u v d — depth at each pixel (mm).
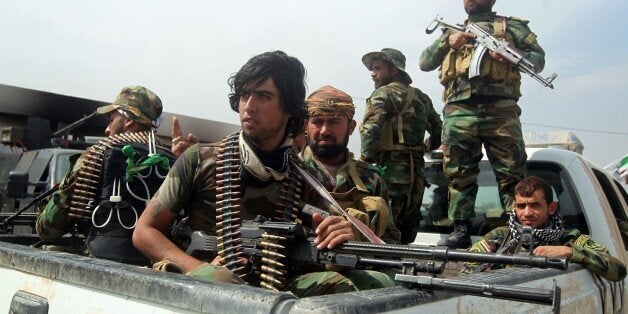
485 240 3242
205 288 1311
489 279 1752
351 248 1758
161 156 2848
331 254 1824
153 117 3199
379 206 2857
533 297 1210
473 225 4047
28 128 8984
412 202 4199
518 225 3111
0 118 10852
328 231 1824
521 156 3748
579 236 2992
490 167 4191
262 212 2188
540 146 6824
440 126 4684
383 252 1630
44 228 2914
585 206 3482
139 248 2199
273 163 2205
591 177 3607
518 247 2988
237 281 1837
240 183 2160
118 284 1507
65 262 1695
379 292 1315
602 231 3418
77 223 2955
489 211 4047
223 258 2041
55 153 6074
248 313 1220
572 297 2367
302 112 2305
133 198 2799
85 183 2832
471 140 3812
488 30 3877
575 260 2787
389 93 4105
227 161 2172
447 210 4320
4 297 1949
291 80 2184
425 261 1498
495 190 4105
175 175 2225
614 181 4430
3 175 7090
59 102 11312
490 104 3783
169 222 2242
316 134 3195
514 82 3814
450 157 3852
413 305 1311
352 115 3256
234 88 2219
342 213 2211
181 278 1408
